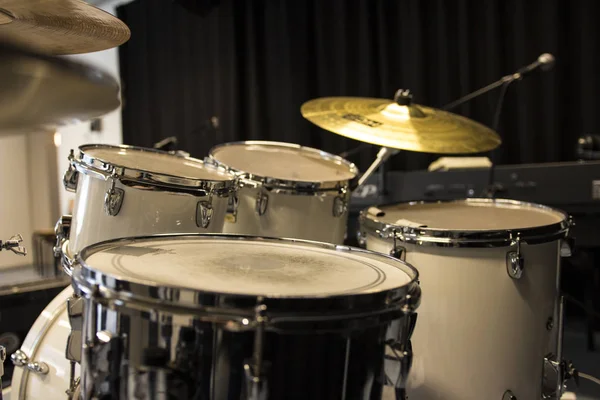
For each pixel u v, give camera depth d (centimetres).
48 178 290
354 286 69
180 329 58
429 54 269
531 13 239
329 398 60
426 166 270
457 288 99
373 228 110
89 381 64
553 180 172
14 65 86
